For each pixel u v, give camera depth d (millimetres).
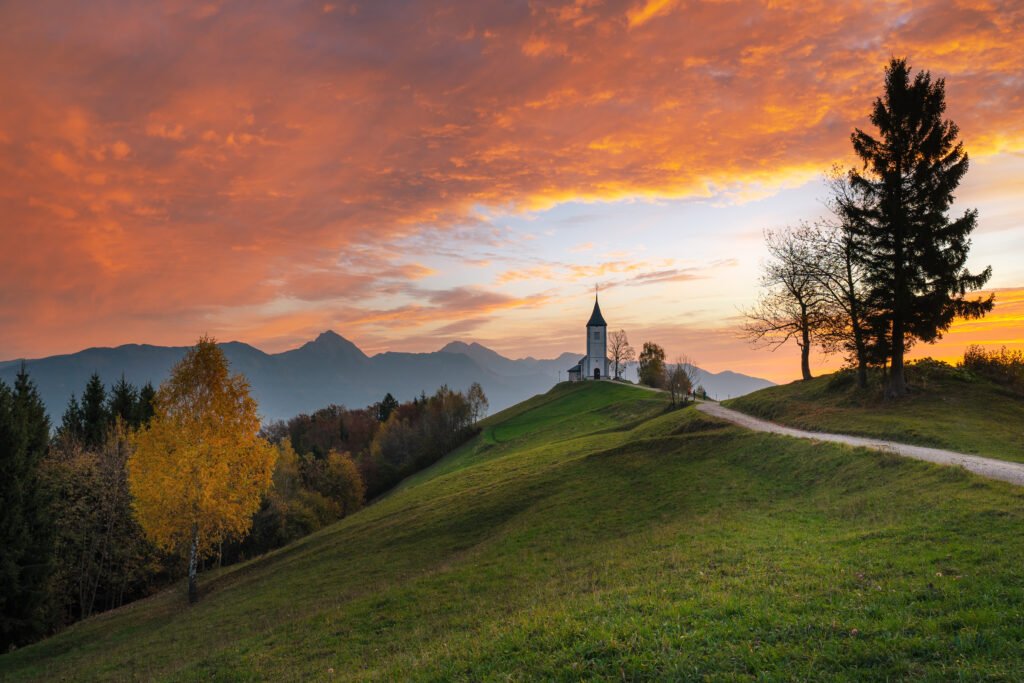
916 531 15758
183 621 28719
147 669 21047
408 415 164500
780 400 53000
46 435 48375
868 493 22094
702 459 37406
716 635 10445
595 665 9859
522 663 10602
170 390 32406
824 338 52594
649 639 10539
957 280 39156
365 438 154750
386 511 49500
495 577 22984
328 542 41875
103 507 46156
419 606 20766
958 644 8805
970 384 41438
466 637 14258
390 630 18766
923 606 10562
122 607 39281
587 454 47156
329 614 22156
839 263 49312
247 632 23172
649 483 35062
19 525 34844
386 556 32656
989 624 9336
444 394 159500
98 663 23625
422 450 125000
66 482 45000
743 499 27438
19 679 23812
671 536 22734
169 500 31266
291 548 45469
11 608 33844
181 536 33781
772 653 9391
